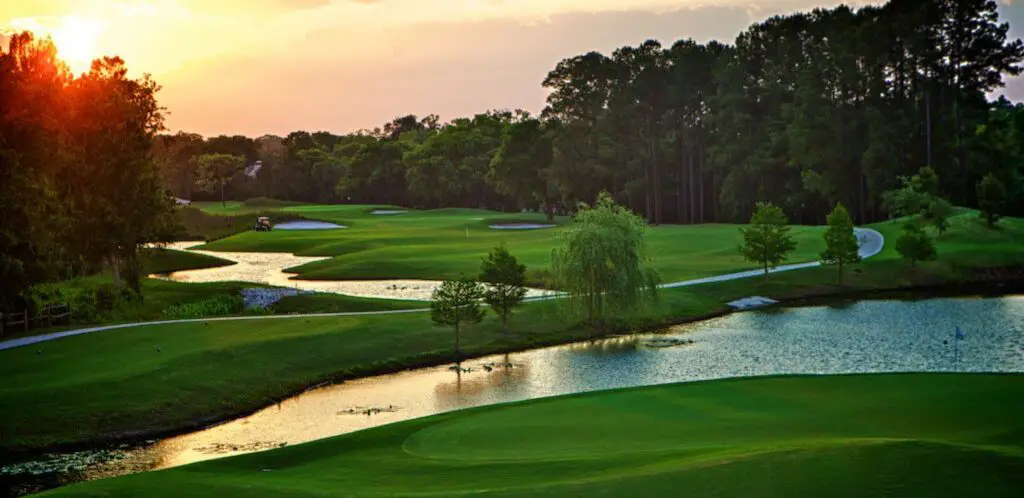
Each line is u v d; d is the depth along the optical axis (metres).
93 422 37.47
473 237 127.44
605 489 21.00
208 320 57.56
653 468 22.88
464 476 24.73
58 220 58.78
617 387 43.25
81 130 68.81
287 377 46.25
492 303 59.09
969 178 130.88
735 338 57.69
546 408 34.84
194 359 45.75
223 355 47.03
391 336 54.28
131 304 68.44
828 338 56.69
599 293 61.50
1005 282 80.75
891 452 21.44
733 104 145.62
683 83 157.38
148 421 38.31
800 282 78.81
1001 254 87.06
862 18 136.50
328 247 122.56
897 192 109.25
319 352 50.03
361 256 104.19
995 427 28.80
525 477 23.95
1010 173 107.50
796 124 129.75
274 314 65.75
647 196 156.38
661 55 161.62
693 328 62.28
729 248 100.44
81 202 69.00
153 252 108.69
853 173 130.50
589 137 155.75
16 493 30.22
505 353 54.59
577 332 59.72
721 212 159.12
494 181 190.50
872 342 54.97
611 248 61.44
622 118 155.50
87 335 51.59
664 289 72.00
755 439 28.09
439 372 49.47
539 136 162.12
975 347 52.47
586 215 63.53
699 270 85.25
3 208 51.97
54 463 33.53
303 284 88.19
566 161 154.62
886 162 121.44
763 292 75.44
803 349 53.31
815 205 144.00
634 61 158.62
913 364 48.16
